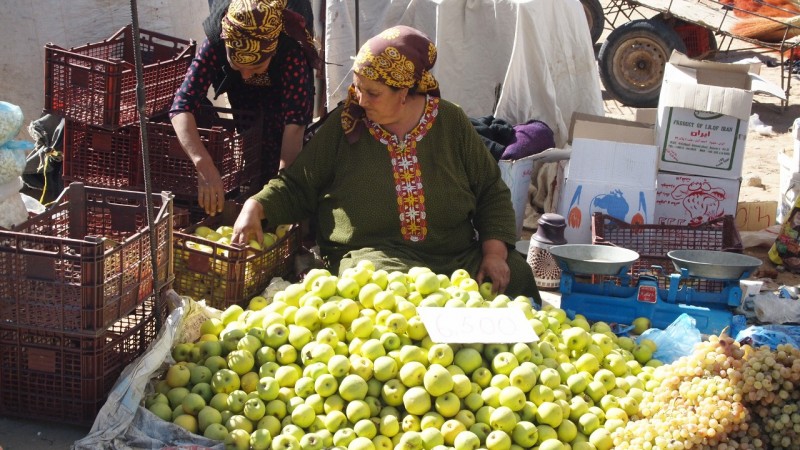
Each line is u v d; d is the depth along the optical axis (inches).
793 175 240.7
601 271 170.4
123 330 142.6
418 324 139.5
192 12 259.6
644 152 215.2
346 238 174.6
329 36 281.7
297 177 177.9
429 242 174.4
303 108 186.7
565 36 267.3
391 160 171.9
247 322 145.4
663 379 137.9
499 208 180.5
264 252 172.9
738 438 129.6
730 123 216.1
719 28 417.1
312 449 125.0
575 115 247.1
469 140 177.3
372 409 131.0
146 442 127.3
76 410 137.6
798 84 467.2
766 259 231.0
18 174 163.8
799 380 130.5
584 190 215.8
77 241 128.4
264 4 170.6
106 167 192.1
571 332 147.2
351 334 141.4
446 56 261.0
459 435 125.3
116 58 219.6
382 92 162.6
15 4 239.3
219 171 185.5
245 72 181.6
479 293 155.6
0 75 243.1
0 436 136.3
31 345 135.5
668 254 179.8
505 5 253.0
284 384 134.0
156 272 139.3
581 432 132.5
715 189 219.6
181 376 136.5
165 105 200.4
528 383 131.8
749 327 167.2
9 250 130.2
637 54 423.2
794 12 431.8
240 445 125.5
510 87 251.9
